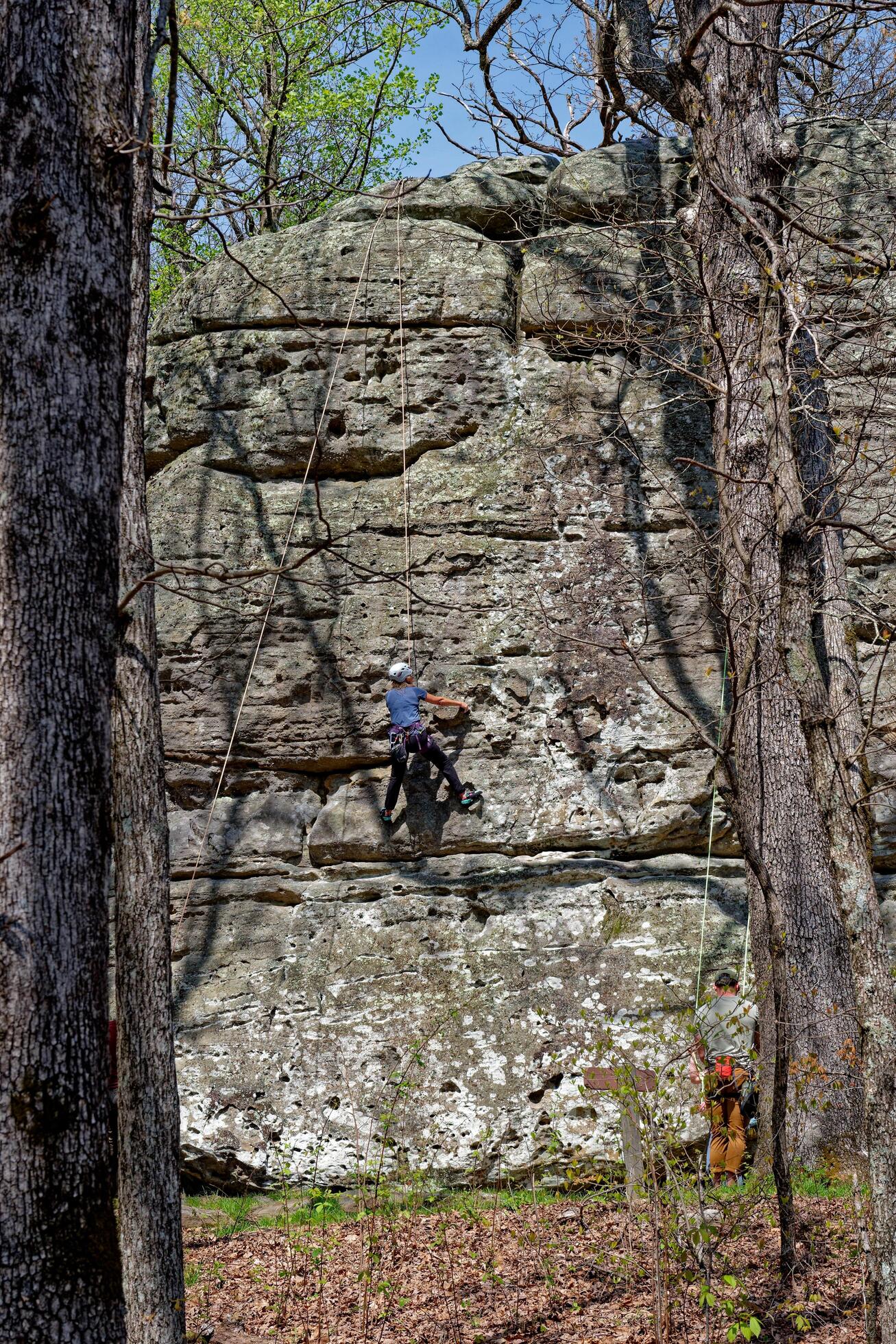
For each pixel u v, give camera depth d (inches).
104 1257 148.2
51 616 156.3
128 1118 229.9
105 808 161.0
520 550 434.3
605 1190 284.7
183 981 406.9
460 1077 378.6
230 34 791.1
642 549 430.9
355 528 442.6
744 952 384.2
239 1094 384.2
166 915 242.8
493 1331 249.0
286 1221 333.7
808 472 354.3
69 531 159.0
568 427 443.5
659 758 413.4
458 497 439.2
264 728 430.6
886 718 402.0
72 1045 149.6
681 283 431.5
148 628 255.0
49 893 150.8
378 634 430.6
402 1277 284.4
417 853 417.1
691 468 434.0
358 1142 370.3
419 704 416.2
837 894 206.4
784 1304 243.1
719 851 410.3
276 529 446.3
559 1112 369.1
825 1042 326.0
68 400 161.3
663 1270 239.1
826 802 210.2
